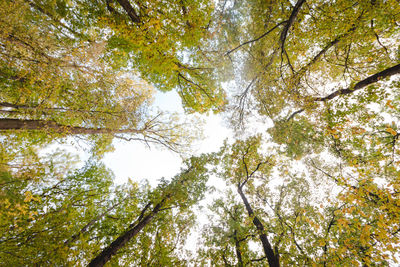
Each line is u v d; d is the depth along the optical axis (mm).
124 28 5875
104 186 9320
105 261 6160
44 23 6055
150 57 6387
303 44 7477
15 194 4836
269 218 9430
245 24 7406
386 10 4922
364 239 5770
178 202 8750
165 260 8055
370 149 8133
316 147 9109
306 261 7160
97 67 7848
